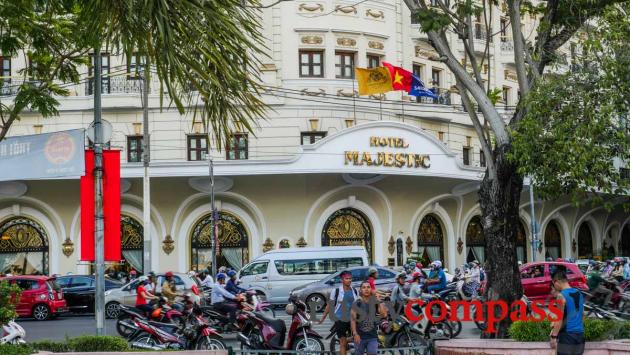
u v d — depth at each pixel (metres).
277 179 39.16
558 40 17.59
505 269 16.66
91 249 17.11
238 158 40.31
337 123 40.88
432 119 44.44
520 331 15.03
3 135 14.93
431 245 44.91
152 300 22.62
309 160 37.75
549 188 16.81
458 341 15.45
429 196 42.94
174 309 23.22
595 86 17.52
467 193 44.53
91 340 16.09
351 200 40.72
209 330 18.39
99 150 16.95
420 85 37.66
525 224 51.69
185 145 40.09
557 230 54.66
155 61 8.88
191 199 39.94
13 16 14.42
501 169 16.73
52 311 31.00
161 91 8.70
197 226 40.69
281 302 33.25
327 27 40.91
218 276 25.81
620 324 15.30
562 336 12.08
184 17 8.59
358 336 13.85
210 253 40.66
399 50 43.16
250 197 40.00
